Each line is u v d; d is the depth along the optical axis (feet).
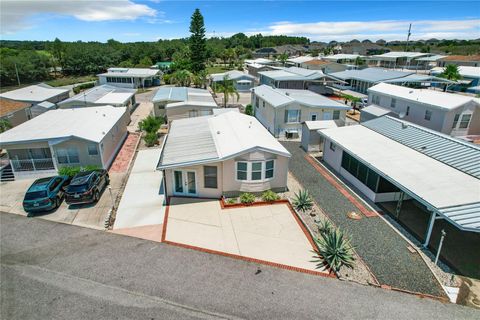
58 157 73.41
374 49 422.82
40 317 35.40
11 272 42.78
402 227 53.01
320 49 542.57
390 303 37.04
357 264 43.80
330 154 80.38
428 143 65.46
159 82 242.37
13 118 104.53
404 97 113.60
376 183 60.34
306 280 40.93
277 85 167.22
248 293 38.68
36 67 268.41
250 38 629.10
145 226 53.72
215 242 49.06
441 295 38.24
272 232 51.80
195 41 254.47
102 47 347.36
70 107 121.90
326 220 55.01
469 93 176.14
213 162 60.03
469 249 46.88
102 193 66.03
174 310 36.24
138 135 109.19
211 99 132.87
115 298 38.06
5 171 74.95
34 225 54.29
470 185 48.67
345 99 154.92
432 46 465.88
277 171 63.72
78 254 46.37
